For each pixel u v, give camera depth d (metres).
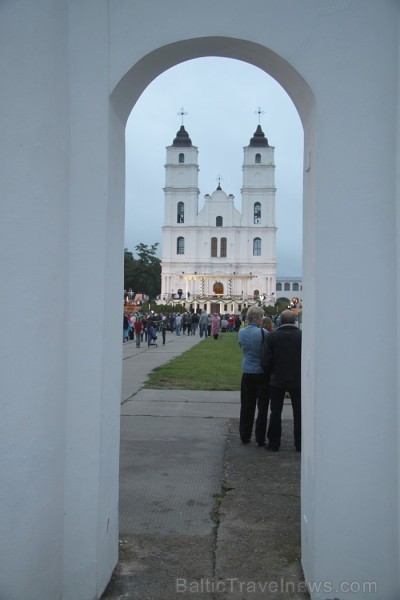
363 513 3.39
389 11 3.36
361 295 3.38
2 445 3.05
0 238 3.06
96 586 3.45
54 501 3.32
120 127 3.71
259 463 6.38
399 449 3.31
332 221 3.39
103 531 3.55
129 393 11.12
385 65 3.36
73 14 3.41
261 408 7.12
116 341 3.74
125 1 3.43
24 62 3.08
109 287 3.53
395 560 3.39
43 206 3.17
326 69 3.39
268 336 6.86
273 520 4.68
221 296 76.31
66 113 3.38
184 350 22.73
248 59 3.74
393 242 3.38
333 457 3.39
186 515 4.80
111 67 3.42
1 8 3.07
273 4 3.41
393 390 3.37
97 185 3.42
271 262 83.94
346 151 3.38
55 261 3.27
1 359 3.05
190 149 84.25
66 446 3.45
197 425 8.32
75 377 3.44
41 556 3.21
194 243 84.12
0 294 3.06
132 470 6.11
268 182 83.94
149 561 3.94
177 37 3.42
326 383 3.39
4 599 3.02
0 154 3.06
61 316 3.35
